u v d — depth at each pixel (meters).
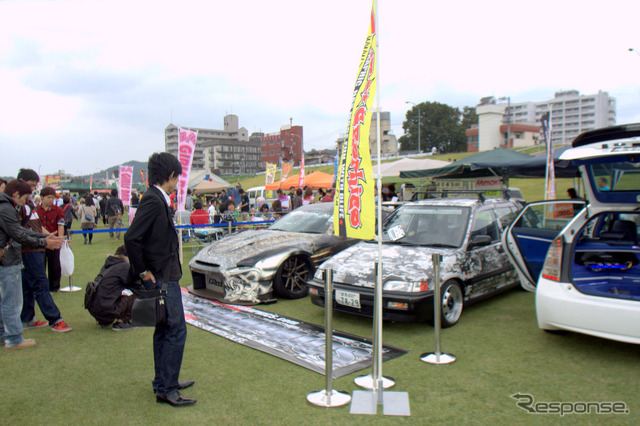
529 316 5.38
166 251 3.13
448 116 81.75
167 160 3.17
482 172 11.30
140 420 3.02
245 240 6.92
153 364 4.09
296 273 6.59
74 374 3.85
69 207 13.74
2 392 3.50
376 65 3.28
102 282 5.11
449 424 2.91
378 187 3.35
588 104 136.50
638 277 4.78
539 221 6.92
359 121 3.46
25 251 4.89
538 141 76.31
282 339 4.68
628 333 3.62
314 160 88.19
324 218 7.52
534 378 3.61
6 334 4.42
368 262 5.23
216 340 4.69
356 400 3.22
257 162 124.62
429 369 3.84
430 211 6.09
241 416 3.06
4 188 5.02
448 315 5.03
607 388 3.41
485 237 5.28
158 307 3.05
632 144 3.83
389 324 5.19
